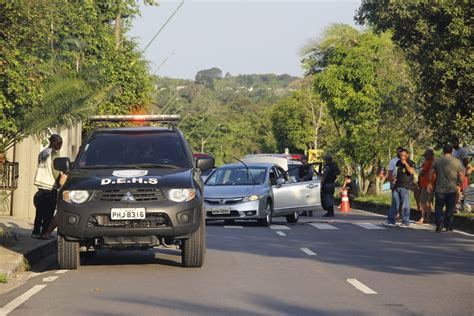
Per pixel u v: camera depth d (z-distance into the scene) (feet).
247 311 78.95
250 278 100.78
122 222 104.37
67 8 181.06
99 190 104.94
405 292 90.38
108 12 264.93
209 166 116.26
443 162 172.35
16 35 113.60
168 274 104.22
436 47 186.70
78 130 233.55
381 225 190.80
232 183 197.36
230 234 164.35
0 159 135.74
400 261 119.14
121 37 284.61
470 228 182.50
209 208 189.26
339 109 352.28
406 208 186.29
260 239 153.28
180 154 115.34
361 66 343.05
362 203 306.55
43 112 126.82
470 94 185.78
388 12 195.52
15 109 121.39
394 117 300.20
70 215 104.58
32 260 120.78
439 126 195.00
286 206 200.95
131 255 125.70
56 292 90.43
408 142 312.09
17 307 81.46
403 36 199.72
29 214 184.75
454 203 173.06
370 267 112.06
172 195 105.29
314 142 566.77
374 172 364.17
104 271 107.14
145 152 115.34
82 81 130.82
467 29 182.39
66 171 113.50
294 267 111.65
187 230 105.40
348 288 93.09
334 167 240.12
